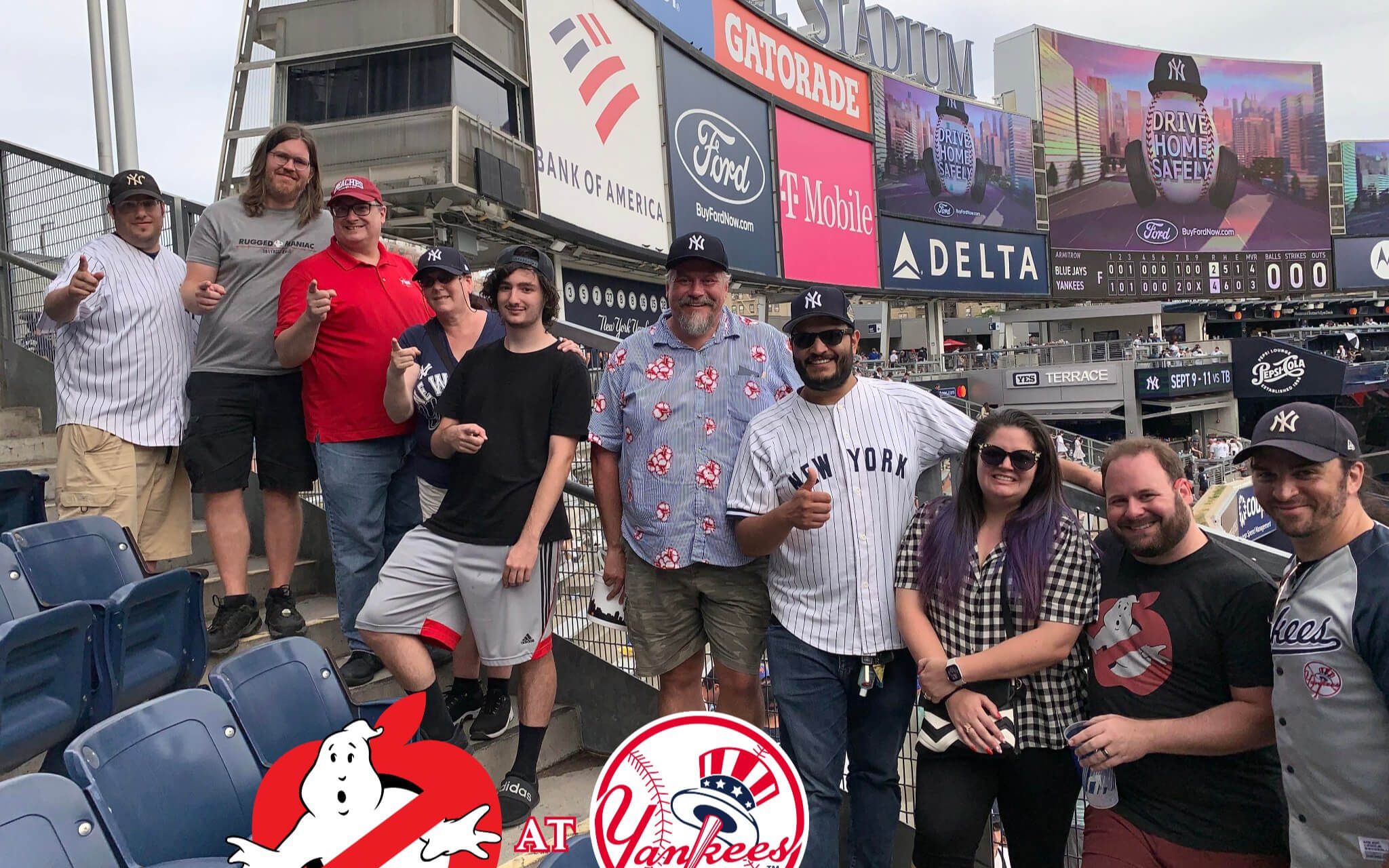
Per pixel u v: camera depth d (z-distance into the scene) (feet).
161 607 8.41
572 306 47.44
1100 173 115.65
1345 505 5.94
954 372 92.48
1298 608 6.07
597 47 45.70
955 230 93.15
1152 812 6.79
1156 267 120.98
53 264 17.15
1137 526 6.71
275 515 10.83
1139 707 6.80
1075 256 112.16
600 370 19.62
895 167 84.28
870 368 80.07
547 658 9.15
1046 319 120.47
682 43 55.26
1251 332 143.33
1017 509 7.44
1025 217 104.32
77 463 10.30
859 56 87.66
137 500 10.64
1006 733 6.96
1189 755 6.60
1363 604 5.71
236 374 10.46
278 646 7.27
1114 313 117.50
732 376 8.86
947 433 8.28
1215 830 6.60
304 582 13.07
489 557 8.51
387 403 9.59
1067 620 7.01
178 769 5.98
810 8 82.84
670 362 8.94
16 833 4.76
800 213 70.23
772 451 8.15
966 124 94.99
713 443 8.75
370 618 8.51
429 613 8.64
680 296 8.66
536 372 8.78
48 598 8.70
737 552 8.70
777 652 8.13
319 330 10.14
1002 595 7.23
